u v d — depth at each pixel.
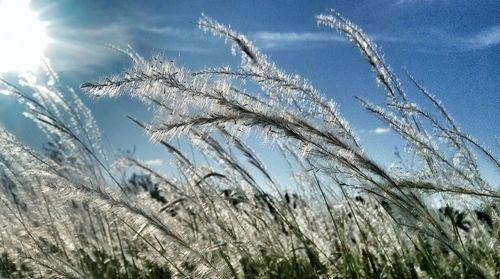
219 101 0.23
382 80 0.37
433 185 0.25
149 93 0.24
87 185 0.32
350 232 0.42
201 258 0.32
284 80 0.29
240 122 0.23
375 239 0.37
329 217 0.42
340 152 0.24
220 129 0.29
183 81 0.24
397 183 0.25
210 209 0.42
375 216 0.36
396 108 0.36
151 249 0.37
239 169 0.40
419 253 0.35
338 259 0.40
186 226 0.41
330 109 0.29
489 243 0.32
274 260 0.41
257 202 0.42
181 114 0.24
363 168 0.24
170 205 0.39
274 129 0.23
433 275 0.30
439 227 0.25
